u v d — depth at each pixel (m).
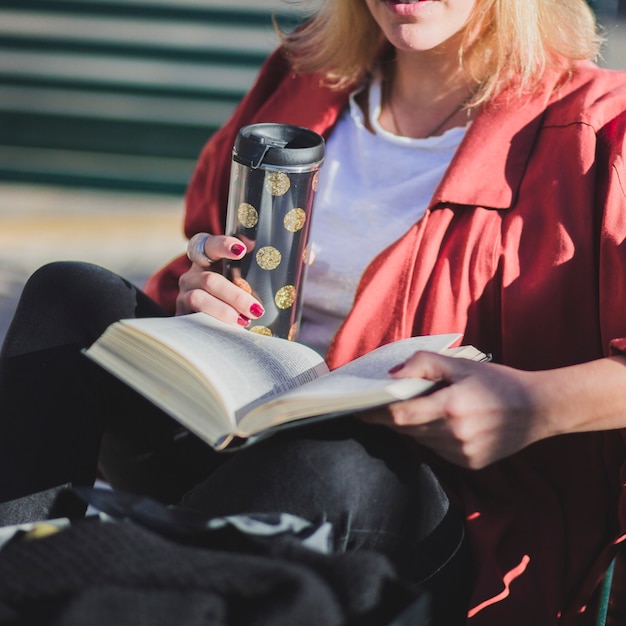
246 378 2.57
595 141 3.14
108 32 9.23
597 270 3.04
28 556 2.11
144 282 6.98
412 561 2.63
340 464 2.52
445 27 3.21
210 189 3.93
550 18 3.41
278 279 3.03
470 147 3.26
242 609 2.06
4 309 6.59
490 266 3.12
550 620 2.83
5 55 9.22
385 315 3.16
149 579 2.07
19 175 8.90
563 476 3.10
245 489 2.55
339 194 3.58
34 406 2.88
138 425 3.17
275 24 4.02
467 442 2.53
